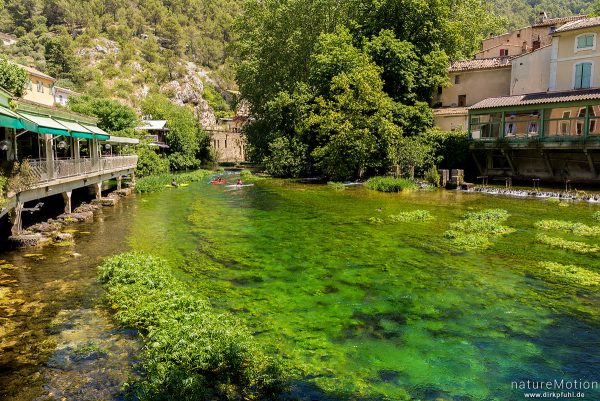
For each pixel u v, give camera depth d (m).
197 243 17.44
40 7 125.81
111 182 40.91
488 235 18.28
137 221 22.28
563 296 11.40
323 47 45.41
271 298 11.34
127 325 9.64
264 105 56.50
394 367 7.96
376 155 40.12
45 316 10.16
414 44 44.66
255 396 7.06
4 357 8.31
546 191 30.41
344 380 7.52
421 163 37.72
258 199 30.48
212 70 142.25
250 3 60.19
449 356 8.34
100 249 16.41
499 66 43.81
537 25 52.31
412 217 22.05
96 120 30.75
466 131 40.75
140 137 49.34
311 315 10.24
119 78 109.38
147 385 7.03
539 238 17.17
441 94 48.34
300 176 49.12
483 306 10.77
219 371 7.62
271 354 8.38
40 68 91.19
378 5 43.78
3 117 13.74
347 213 24.16
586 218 21.59
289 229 20.03
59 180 19.94
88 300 11.14
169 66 122.12
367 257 15.19
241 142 87.19
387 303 10.99
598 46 34.28
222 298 11.32
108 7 139.75
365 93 38.47
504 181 36.62
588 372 7.80
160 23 145.50
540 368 7.95
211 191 35.88
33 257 15.16
